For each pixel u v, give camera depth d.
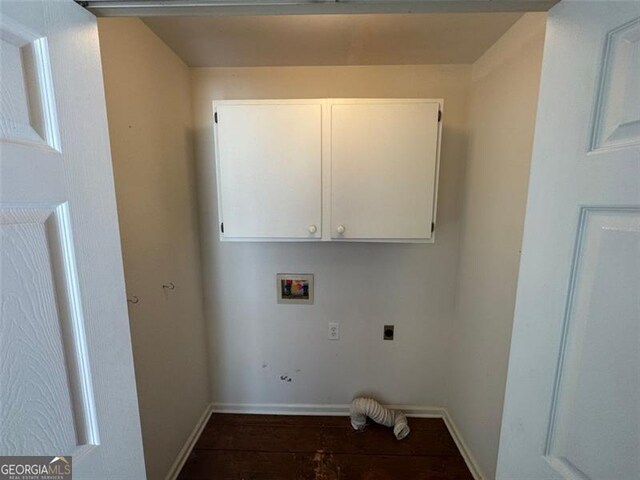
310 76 1.51
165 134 1.30
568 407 0.49
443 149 1.55
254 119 1.24
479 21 1.11
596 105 0.43
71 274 0.46
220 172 1.28
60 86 0.44
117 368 0.58
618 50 0.40
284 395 1.81
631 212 0.38
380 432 1.68
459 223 1.61
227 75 1.52
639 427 0.38
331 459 1.50
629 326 0.39
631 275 0.38
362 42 1.27
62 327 0.45
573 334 0.47
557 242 0.50
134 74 1.08
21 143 0.38
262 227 1.31
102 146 0.53
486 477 1.33
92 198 0.51
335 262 1.68
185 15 0.53
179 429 1.45
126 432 0.60
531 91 1.03
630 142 0.38
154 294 1.22
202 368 1.72
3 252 0.36
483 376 1.37
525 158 1.07
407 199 1.27
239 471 1.44
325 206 1.29
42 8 0.41
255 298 1.73
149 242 1.18
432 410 1.79
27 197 0.39
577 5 0.46
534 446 0.56
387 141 1.24
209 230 1.66
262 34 1.21
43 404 0.42
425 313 1.71
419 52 1.36
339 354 1.77
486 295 1.34
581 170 0.45
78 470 0.48
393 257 1.67
